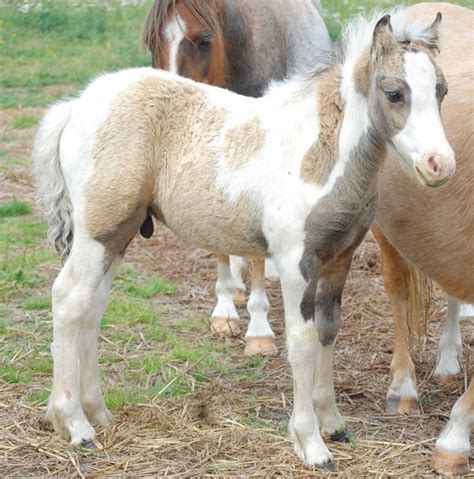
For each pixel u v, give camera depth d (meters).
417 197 5.01
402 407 5.46
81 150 4.84
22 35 17.25
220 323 6.78
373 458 4.83
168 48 6.49
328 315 4.90
